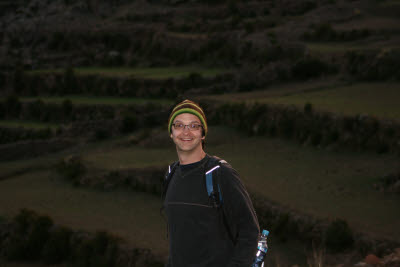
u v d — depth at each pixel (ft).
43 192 116.26
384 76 150.00
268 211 76.95
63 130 185.37
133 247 78.43
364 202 75.00
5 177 139.13
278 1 297.33
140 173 112.27
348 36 203.82
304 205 76.18
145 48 280.10
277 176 93.61
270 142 122.93
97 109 204.54
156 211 97.81
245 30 245.45
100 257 79.61
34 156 163.84
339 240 62.59
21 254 88.89
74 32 308.81
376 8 249.14
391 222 65.31
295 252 66.59
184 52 257.96
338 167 95.09
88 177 117.80
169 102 194.49
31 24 336.29
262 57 209.97
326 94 143.84
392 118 101.19
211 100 162.71
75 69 270.67
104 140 170.50
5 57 305.32
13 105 223.51
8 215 99.50
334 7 257.55
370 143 101.04
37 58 295.89
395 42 181.47
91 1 362.12
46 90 245.04
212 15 310.24
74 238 85.97
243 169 100.68
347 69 163.22
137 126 175.94
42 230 89.92
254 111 135.23
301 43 203.10
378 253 57.52
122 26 306.14
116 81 226.99
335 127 110.01
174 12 322.34
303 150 111.34
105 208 101.65
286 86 170.19
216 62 235.20
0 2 393.09
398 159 91.50
